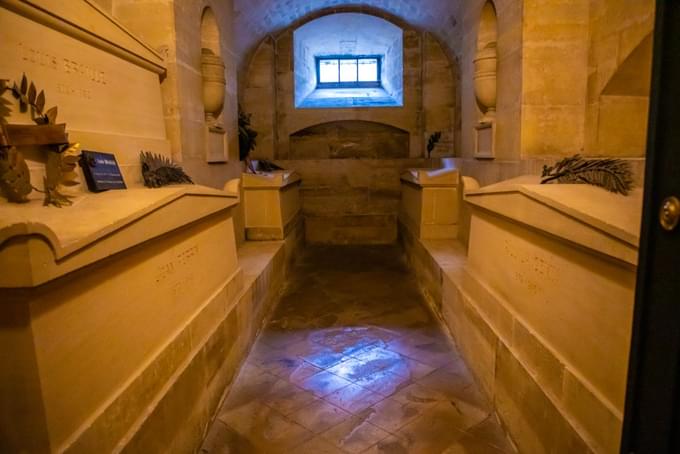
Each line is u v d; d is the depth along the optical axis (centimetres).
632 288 124
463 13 452
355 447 200
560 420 155
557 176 212
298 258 554
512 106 333
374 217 648
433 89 666
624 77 287
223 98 379
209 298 231
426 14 600
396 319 350
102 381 136
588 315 146
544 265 178
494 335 222
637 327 82
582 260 150
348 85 739
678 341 73
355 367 272
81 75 216
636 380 83
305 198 647
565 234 153
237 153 454
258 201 458
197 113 348
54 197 156
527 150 318
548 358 169
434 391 244
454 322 303
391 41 697
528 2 309
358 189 644
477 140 406
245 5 516
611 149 303
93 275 132
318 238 653
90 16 221
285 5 592
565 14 310
